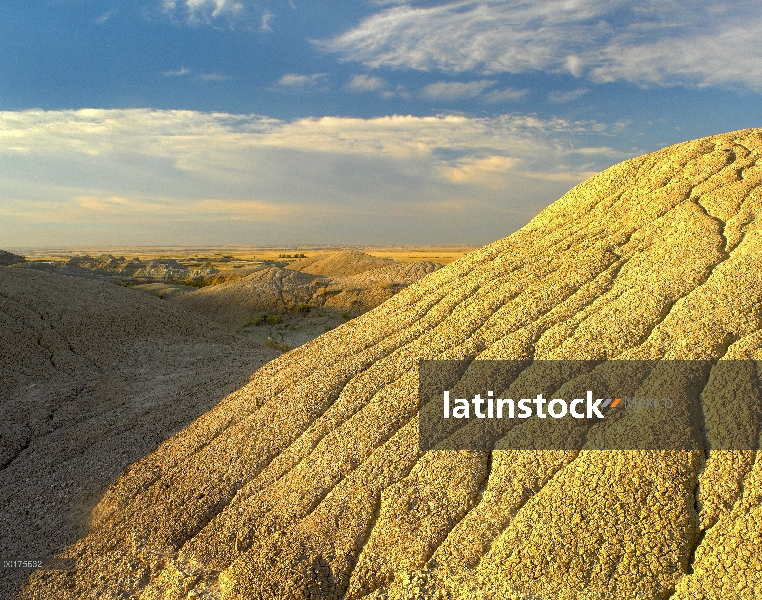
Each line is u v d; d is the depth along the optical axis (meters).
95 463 9.80
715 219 9.16
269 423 8.87
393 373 8.70
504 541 5.96
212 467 8.43
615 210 10.57
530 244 10.77
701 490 5.82
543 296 9.01
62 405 12.90
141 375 15.01
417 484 6.87
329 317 28.98
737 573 5.18
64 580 7.11
